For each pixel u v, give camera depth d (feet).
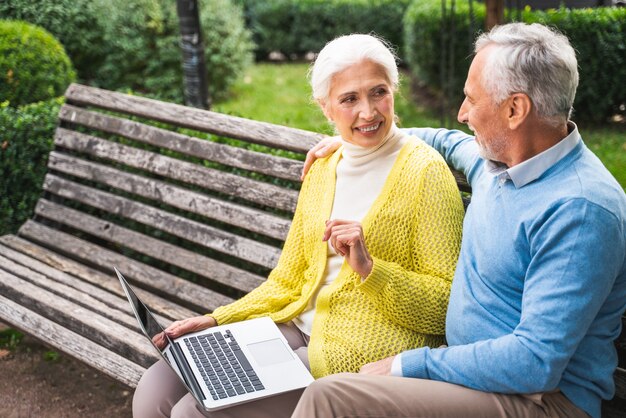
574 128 6.67
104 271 12.82
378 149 8.16
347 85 7.83
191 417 7.39
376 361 7.41
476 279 7.05
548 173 6.61
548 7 28.50
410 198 7.89
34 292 11.34
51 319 10.87
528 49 6.43
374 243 7.98
